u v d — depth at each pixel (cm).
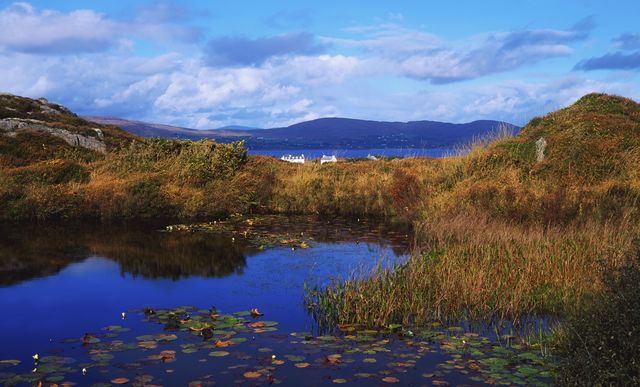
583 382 446
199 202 1798
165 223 1641
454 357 595
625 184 1444
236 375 543
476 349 620
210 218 1762
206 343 637
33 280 960
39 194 1688
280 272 1025
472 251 1005
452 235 1269
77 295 866
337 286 823
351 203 1927
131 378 533
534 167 1711
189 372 550
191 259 1138
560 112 2188
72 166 1981
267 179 2108
